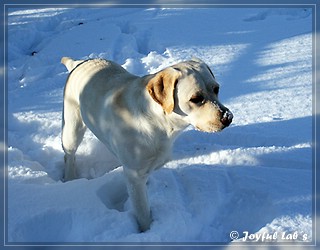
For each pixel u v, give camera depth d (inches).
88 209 77.3
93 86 80.2
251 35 143.7
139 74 121.8
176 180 85.5
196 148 94.2
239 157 89.9
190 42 140.6
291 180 82.7
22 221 75.9
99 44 140.1
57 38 146.2
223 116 66.7
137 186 75.1
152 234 72.9
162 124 71.7
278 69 120.5
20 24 158.4
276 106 105.3
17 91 118.8
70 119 87.4
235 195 81.3
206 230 76.1
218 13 163.9
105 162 95.9
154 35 146.3
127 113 73.0
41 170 92.9
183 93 67.9
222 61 126.6
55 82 122.0
